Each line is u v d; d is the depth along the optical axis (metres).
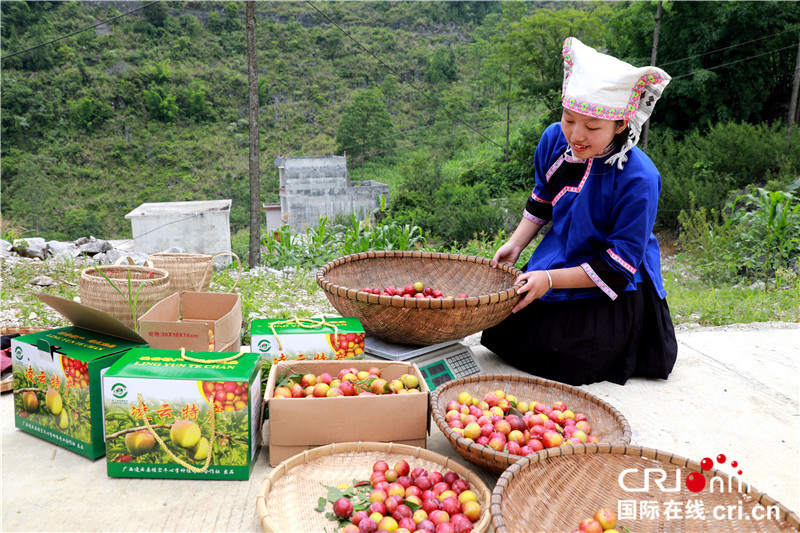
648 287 2.86
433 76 74.69
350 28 89.19
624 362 2.84
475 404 2.21
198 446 1.88
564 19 32.03
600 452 1.79
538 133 30.81
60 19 77.50
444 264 3.30
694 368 3.16
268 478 1.73
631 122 2.37
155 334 2.22
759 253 8.16
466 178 33.25
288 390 2.08
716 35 20.78
